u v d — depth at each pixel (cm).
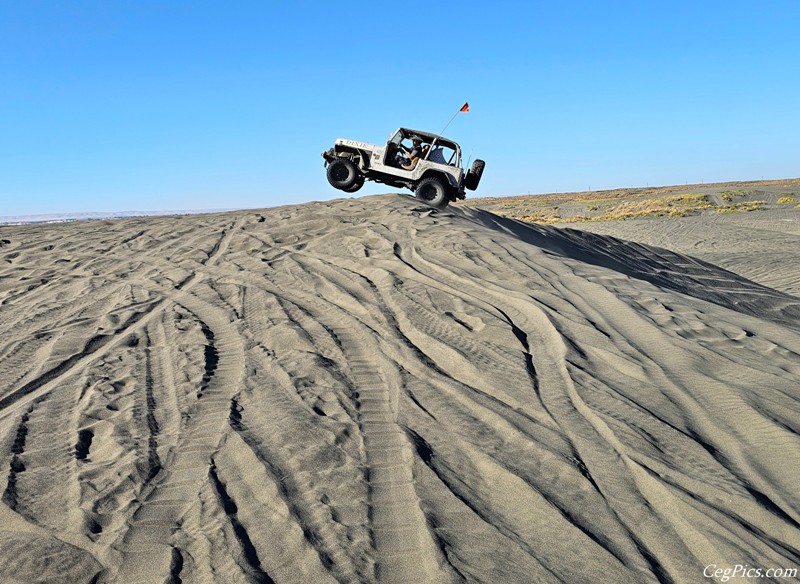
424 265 875
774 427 435
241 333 646
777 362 572
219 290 823
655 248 1672
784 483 375
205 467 384
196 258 1027
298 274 869
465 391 495
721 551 306
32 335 674
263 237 1125
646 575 290
